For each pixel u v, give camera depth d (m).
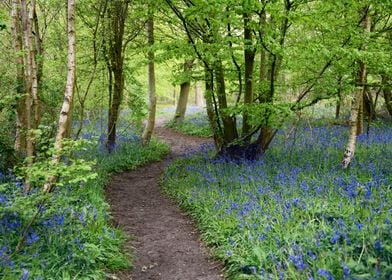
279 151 12.45
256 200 7.85
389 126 16.89
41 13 14.30
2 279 4.82
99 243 6.46
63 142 5.90
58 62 13.28
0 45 13.08
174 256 6.96
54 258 5.55
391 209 6.05
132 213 9.48
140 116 16.03
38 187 7.47
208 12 8.91
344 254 4.73
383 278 4.02
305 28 10.07
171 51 10.45
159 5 10.07
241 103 11.04
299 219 6.50
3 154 9.67
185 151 16.44
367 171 8.92
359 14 10.23
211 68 11.52
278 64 11.03
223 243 6.72
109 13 13.20
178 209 9.56
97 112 21.98
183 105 25.83
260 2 8.65
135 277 6.23
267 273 5.23
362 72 9.90
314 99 10.67
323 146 12.47
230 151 12.34
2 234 5.92
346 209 6.50
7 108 10.19
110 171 13.17
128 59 15.29
